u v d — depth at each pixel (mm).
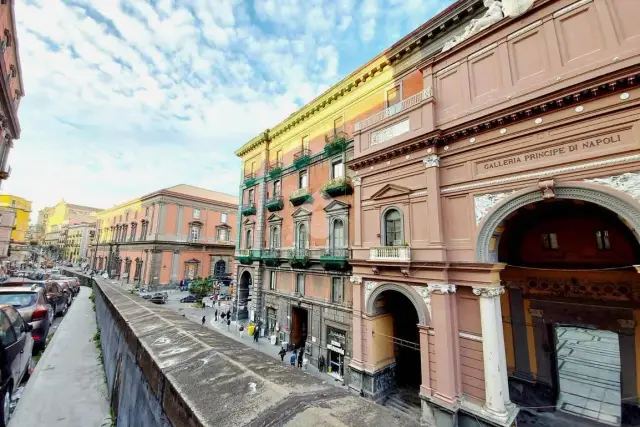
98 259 61938
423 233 11820
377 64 16312
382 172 13742
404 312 15078
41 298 12352
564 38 9242
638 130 7754
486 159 10516
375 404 2713
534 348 12047
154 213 43312
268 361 3938
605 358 14906
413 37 14484
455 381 10336
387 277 12734
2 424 5875
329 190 17641
